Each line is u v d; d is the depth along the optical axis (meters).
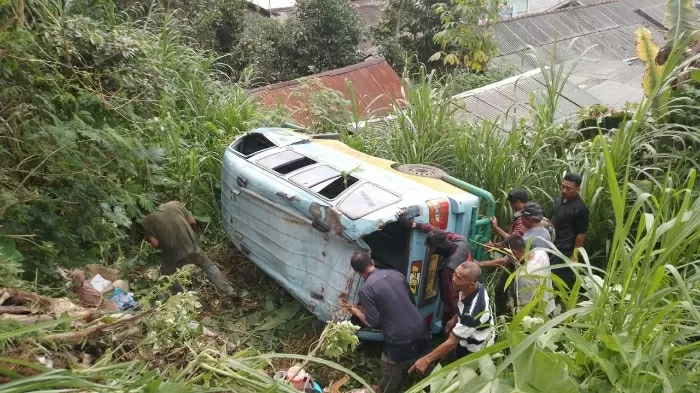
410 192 4.96
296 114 9.14
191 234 5.44
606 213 5.72
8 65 5.00
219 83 8.47
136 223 6.03
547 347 2.31
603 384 2.25
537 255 4.57
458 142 6.75
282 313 5.50
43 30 6.09
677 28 6.49
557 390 2.03
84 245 5.27
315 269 5.02
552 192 6.32
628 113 6.82
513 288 4.91
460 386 2.12
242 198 5.77
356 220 4.53
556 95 7.28
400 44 17.39
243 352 3.15
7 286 3.65
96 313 3.51
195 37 13.84
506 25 19.53
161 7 10.21
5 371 2.32
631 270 2.36
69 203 5.11
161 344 3.42
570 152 6.53
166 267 5.37
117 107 6.20
